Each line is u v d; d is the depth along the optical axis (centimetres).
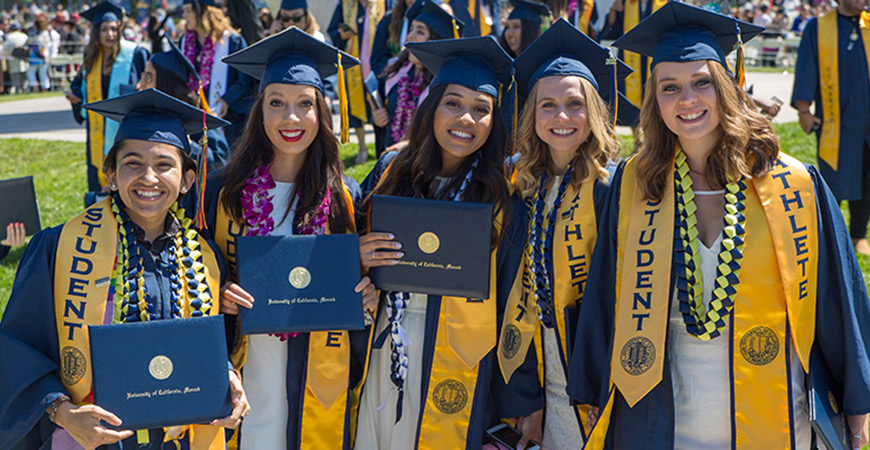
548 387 337
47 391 268
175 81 523
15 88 2064
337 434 329
